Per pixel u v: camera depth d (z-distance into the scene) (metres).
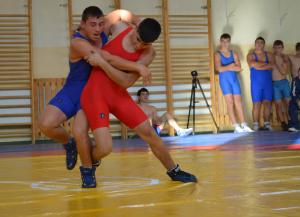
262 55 12.20
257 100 12.18
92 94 3.83
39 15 11.66
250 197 3.20
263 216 2.65
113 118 11.79
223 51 12.16
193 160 5.61
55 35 11.73
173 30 12.22
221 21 12.71
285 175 4.17
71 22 11.70
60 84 11.49
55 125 4.05
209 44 12.36
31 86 11.29
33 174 4.89
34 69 11.59
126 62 3.78
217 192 3.43
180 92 12.15
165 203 3.09
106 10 12.05
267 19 12.96
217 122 12.34
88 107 3.84
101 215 2.81
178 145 8.28
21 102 11.27
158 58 12.02
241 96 12.64
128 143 9.77
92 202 3.21
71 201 3.27
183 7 12.34
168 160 4.05
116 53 3.86
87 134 3.89
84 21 3.87
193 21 12.34
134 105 3.97
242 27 12.81
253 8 12.88
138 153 7.01
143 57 3.91
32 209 3.04
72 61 4.06
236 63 12.12
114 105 3.89
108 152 3.84
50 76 11.66
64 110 4.06
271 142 8.20
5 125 11.17
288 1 13.08
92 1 11.96
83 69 4.07
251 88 12.26
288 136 9.66
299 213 2.70
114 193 3.54
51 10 11.72
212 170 4.64
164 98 12.04
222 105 12.35
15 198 3.46
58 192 3.67
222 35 12.18
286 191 3.40
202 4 12.46
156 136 4.00
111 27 4.14
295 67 12.32
